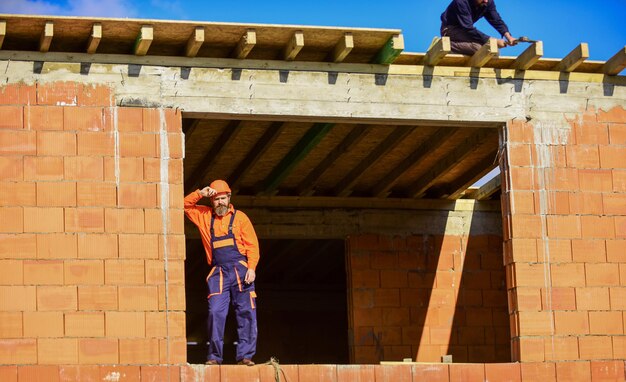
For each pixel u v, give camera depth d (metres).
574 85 12.59
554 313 11.95
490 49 11.91
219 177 14.95
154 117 11.42
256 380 11.03
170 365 10.96
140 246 11.16
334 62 11.95
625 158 12.53
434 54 11.98
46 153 11.15
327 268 18.70
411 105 12.06
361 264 15.76
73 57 11.38
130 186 11.25
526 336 11.83
